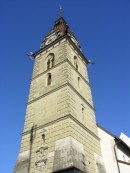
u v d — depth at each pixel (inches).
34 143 946.1
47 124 957.2
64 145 816.3
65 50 1250.6
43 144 906.1
